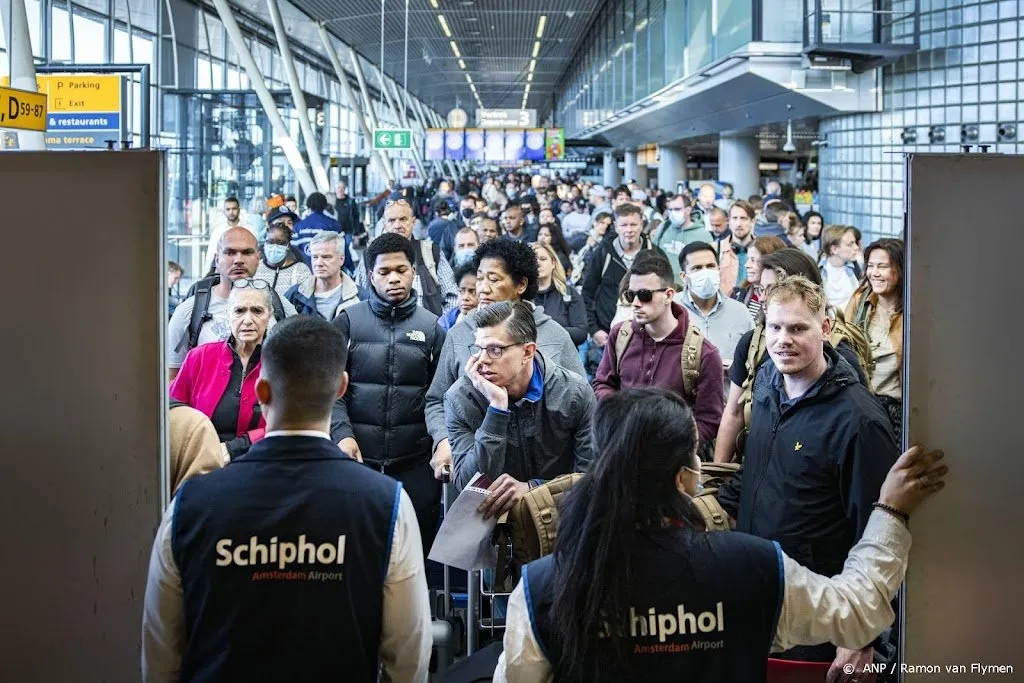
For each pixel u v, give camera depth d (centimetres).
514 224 1103
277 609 232
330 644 233
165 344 249
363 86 3775
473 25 3662
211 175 2066
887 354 530
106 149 247
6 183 247
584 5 3450
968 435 246
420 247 824
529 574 227
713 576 218
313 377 246
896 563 240
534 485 335
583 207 2150
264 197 2030
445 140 4091
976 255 245
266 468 241
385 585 240
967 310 246
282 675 231
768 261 449
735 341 593
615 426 222
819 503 324
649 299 471
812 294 322
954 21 1325
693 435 226
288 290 707
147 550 249
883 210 1500
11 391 250
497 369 357
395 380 496
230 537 233
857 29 1473
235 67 2959
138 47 2089
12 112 675
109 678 251
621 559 214
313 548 234
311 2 2928
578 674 215
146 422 248
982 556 248
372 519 238
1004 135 1241
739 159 2586
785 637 227
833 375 326
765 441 342
